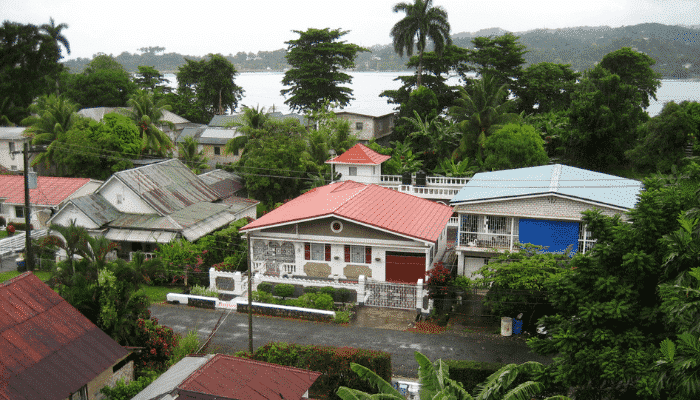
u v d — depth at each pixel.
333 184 45.91
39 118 65.81
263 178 54.44
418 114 72.44
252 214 53.69
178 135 86.19
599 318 18.23
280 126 62.00
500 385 17.31
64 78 100.94
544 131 71.69
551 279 21.55
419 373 16.98
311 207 37.62
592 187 35.94
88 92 98.12
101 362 19.72
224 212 48.97
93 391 20.20
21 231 49.94
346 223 34.97
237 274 35.94
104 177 58.88
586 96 62.09
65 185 51.12
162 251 38.59
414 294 33.19
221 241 40.69
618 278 18.72
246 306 33.50
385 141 82.50
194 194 50.41
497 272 30.19
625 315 17.58
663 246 17.75
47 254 40.25
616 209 32.72
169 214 44.84
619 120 59.75
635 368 16.28
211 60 102.56
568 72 89.44
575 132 60.53
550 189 34.38
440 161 63.84
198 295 35.41
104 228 43.56
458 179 52.25
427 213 38.84
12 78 89.19
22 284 20.61
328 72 87.94
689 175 23.28
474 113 62.78
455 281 33.44
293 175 55.47
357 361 23.00
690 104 55.72
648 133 56.38
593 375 17.55
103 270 23.92
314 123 79.88
